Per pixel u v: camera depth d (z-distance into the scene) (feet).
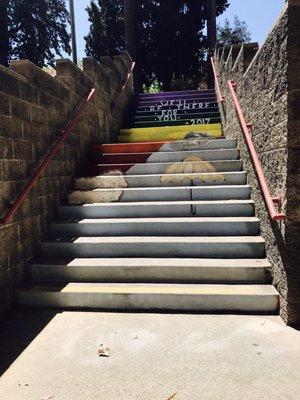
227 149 21.07
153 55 68.59
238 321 12.16
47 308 13.60
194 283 14.07
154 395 8.57
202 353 10.28
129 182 19.97
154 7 65.98
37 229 15.98
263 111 14.56
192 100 35.29
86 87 23.03
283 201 11.96
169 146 22.63
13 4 69.36
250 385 8.84
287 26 11.23
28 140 15.37
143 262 14.76
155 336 11.30
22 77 14.87
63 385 9.04
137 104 36.68
